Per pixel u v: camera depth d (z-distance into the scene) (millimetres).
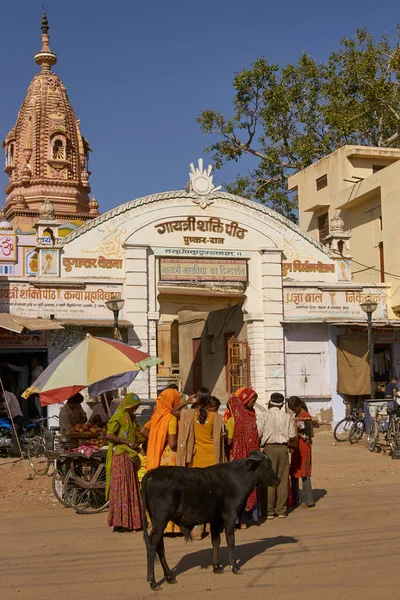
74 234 21703
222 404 24078
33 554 8398
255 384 22875
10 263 24516
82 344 12398
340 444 19562
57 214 41875
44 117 43469
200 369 29219
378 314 24562
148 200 22453
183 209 22812
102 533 9578
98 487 11133
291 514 10609
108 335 21672
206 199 23047
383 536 8875
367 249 28766
